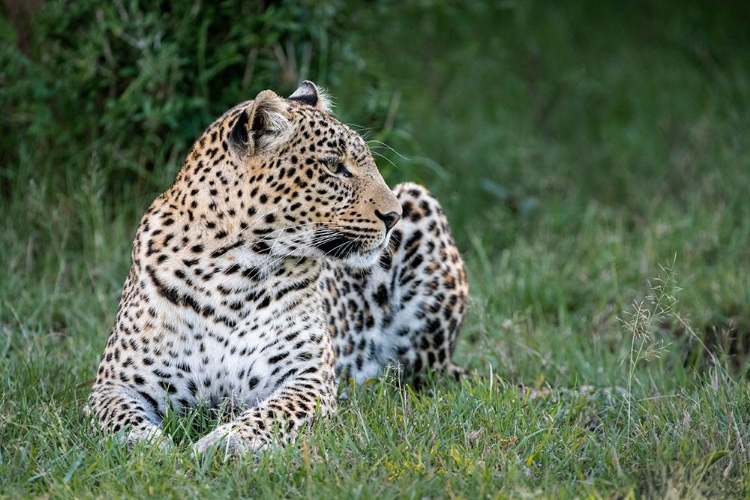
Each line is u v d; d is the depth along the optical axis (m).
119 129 12.80
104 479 7.10
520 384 9.82
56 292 11.51
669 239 13.56
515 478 6.94
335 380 9.26
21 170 13.00
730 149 16.38
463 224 14.57
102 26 12.62
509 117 18.20
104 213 12.69
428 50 18.95
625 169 16.56
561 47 20.28
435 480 6.91
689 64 19.84
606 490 6.94
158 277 8.27
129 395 8.30
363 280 9.90
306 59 13.32
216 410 8.41
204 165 8.27
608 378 10.01
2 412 8.21
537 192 15.89
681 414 8.28
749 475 6.99
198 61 12.70
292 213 8.16
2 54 13.23
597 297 12.62
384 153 13.71
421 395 9.03
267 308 8.34
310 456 7.32
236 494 6.85
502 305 12.15
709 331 11.47
